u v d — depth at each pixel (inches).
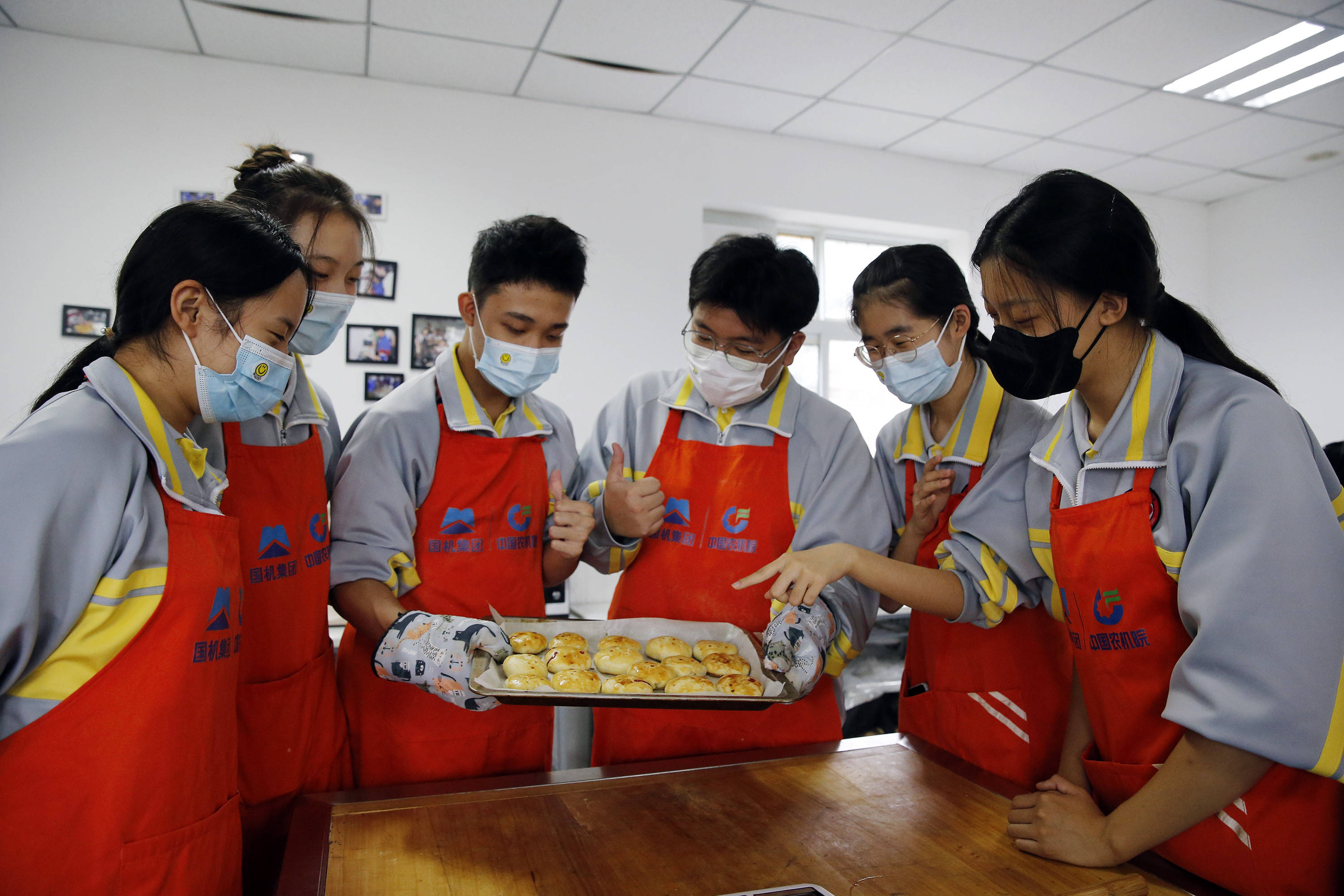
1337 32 126.0
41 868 29.4
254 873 44.0
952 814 39.5
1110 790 39.1
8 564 26.7
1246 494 32.1
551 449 57.3
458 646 41.2
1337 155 179.6
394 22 121.7
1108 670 38.6
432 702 51.0
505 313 49.6
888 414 191.2
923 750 48.1
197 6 117.0
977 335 55.0
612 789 41.7
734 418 57.8
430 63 135.4
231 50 130.1
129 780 30.4
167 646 31.4
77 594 29.0
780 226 180.1
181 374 33.6
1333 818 33.6
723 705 41.4
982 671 52.7
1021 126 162.2
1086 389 39.7
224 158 132.6
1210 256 216.8
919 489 54.5
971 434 54.9
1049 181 37.6
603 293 156.3
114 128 127.0
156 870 31.1
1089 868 34.5
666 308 160.4
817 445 57.5
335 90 138.9
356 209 47.7
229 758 36.2
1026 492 47.2
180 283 32.4
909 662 60.4
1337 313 187.8
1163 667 36.7
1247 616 30.9
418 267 143.6
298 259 35.5
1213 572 32.3
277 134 135.7
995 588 47.9
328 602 49.9
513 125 149.5
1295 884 33.5
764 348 54.0
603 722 59.4
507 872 33.4
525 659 47.1
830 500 55.4
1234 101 150.8
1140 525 36.8
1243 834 34.1
